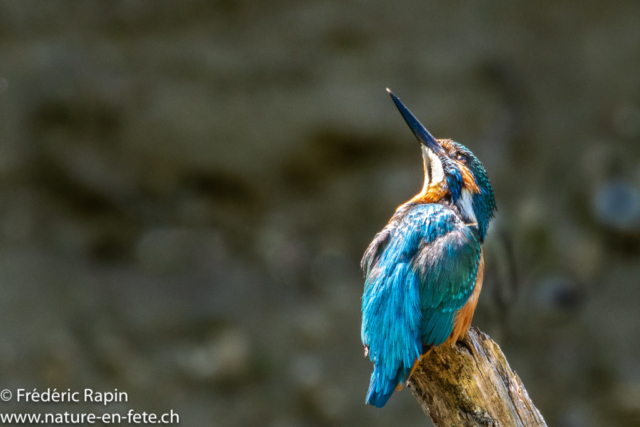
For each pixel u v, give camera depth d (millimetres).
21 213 15430
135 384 11922
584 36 19188
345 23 17312
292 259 15727
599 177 16438
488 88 17594
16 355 11562
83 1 16891
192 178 16422
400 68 17156
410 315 4945
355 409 11945
